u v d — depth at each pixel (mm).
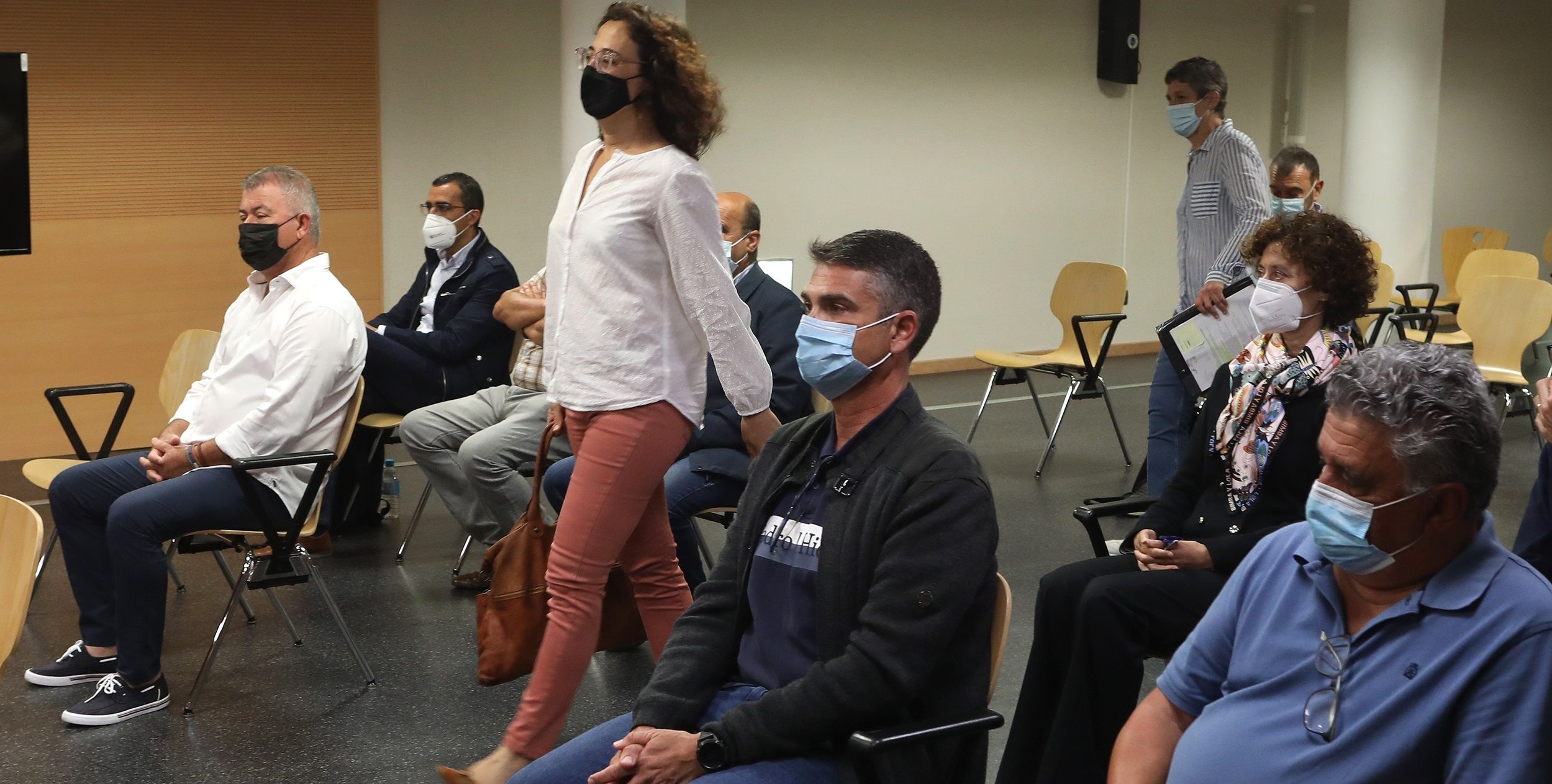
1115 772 1813
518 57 7473
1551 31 12188
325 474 3451
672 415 2645
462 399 4840
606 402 2596
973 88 9031
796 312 3809
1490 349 6168
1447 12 11492
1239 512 2775
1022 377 6492
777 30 8234
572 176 2707
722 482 3629
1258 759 1617
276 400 3490
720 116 2701
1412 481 1488
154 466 3494
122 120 6379
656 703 2080
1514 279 6109
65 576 4559
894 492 1950
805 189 8516
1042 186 9453
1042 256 9547
